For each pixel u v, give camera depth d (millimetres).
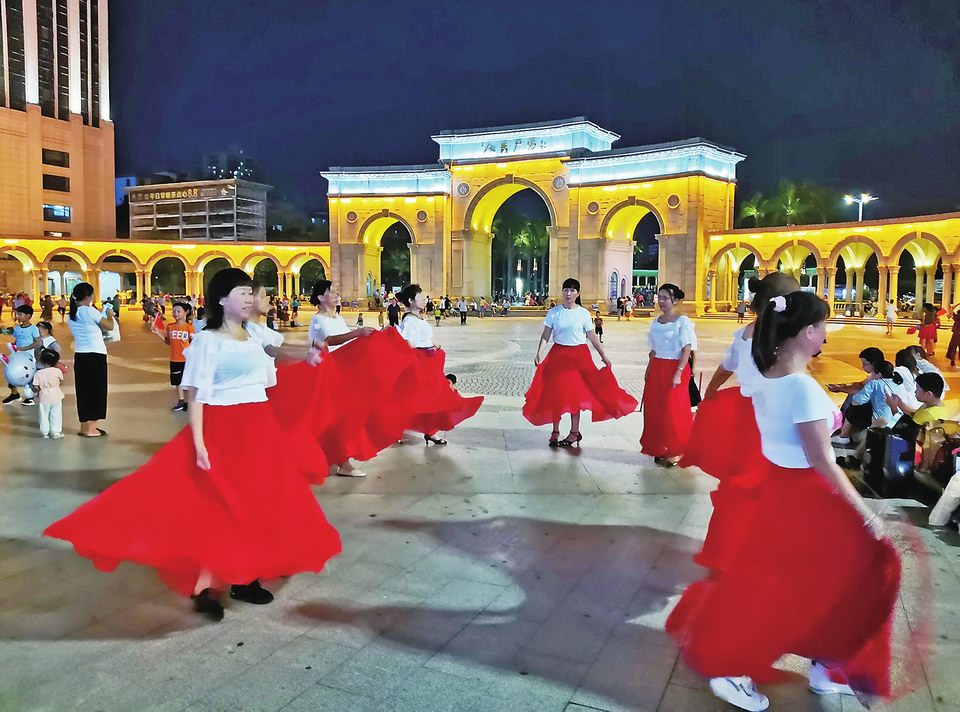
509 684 3244
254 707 3047
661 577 4449
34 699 3098
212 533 3777
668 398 7000
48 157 66250
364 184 50312
